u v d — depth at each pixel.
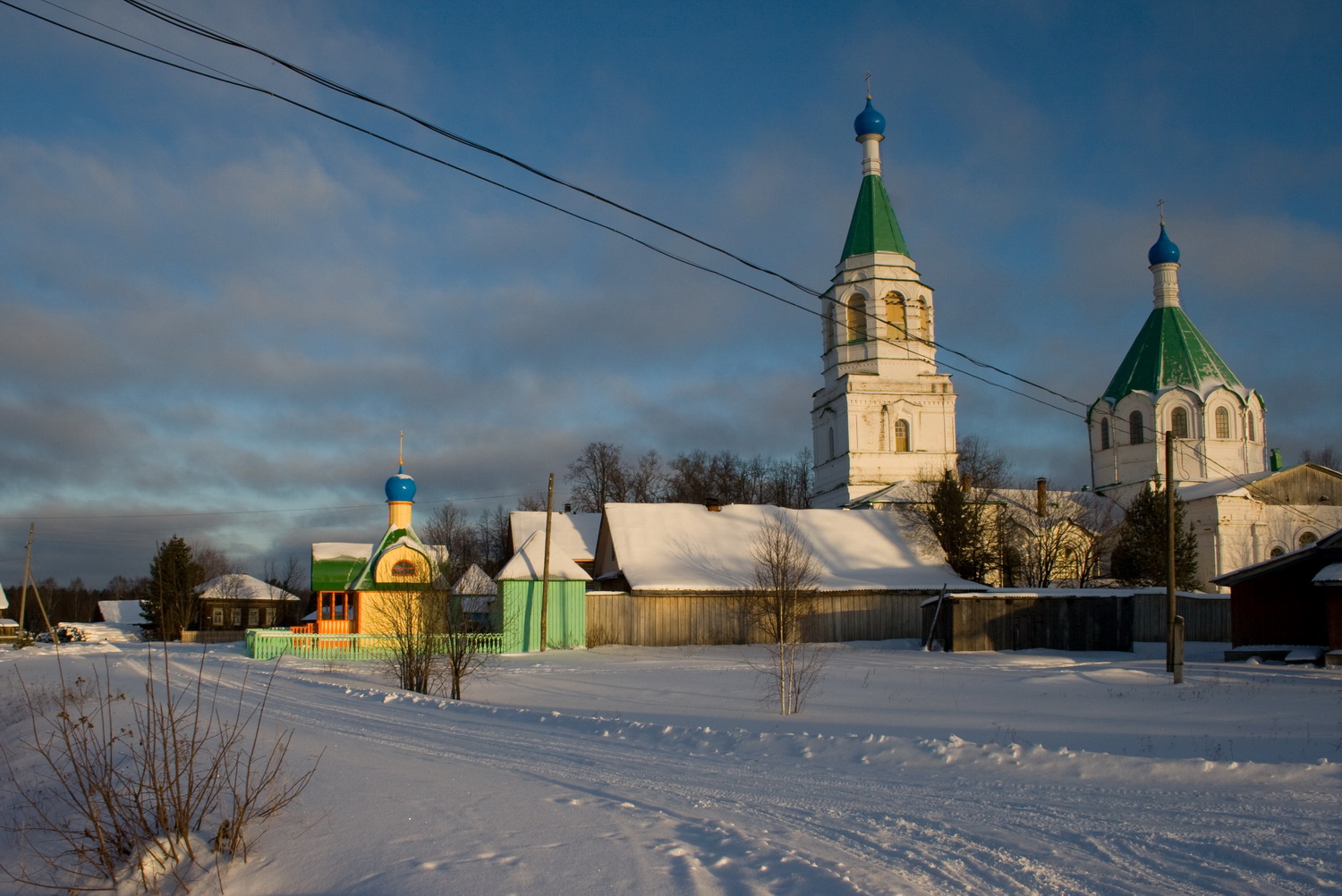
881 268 63.66
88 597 113.62
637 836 8.76
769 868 7.72
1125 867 7.87
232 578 72.69
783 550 42.97
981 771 12.12
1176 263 65.19
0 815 11.17
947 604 40.56
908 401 63.00
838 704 20.50
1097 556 53.59
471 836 8.80
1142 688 24.38
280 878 8.05
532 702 21.42
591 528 60.25
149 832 8.80
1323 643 34.50
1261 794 10.55
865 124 64.88
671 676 27.95
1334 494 59.59
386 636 33.28
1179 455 62.59
